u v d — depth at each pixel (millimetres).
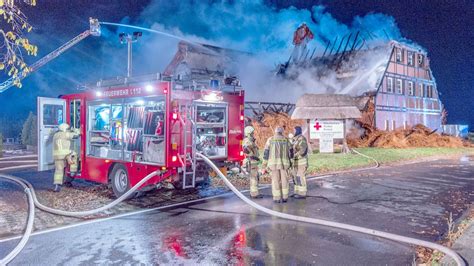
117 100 8711
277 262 4633
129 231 5977
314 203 8102
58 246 5242
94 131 9516
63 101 10383
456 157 20375
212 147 8781
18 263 4605
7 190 9641
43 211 7332
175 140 7691
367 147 24734
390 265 4543
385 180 11508
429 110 34719
